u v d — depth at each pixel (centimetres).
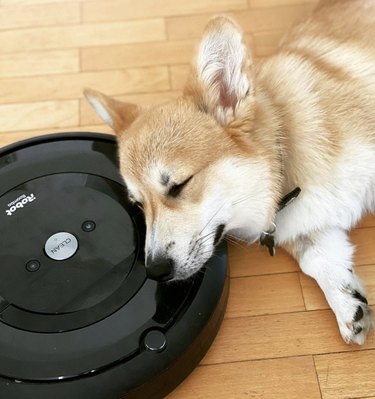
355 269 88
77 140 92
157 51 108
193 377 83
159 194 77
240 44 74
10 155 91
